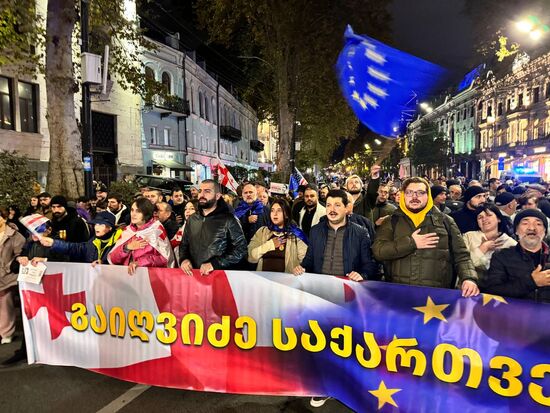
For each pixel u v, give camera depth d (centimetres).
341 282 348
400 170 1728
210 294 379
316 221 579
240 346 373
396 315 334
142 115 2641
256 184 730
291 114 2522
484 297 312
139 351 398
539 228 316
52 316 430
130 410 359
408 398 329
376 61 396
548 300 321
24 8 1055
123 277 404
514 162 4516
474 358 313
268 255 425
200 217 416
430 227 342
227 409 362
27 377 418
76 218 563
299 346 359
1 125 1620
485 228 392
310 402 374
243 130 5506
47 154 1798
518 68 4350
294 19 2175
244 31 2639
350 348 345
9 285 494
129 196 1251
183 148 3167
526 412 302
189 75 3256
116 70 1393
